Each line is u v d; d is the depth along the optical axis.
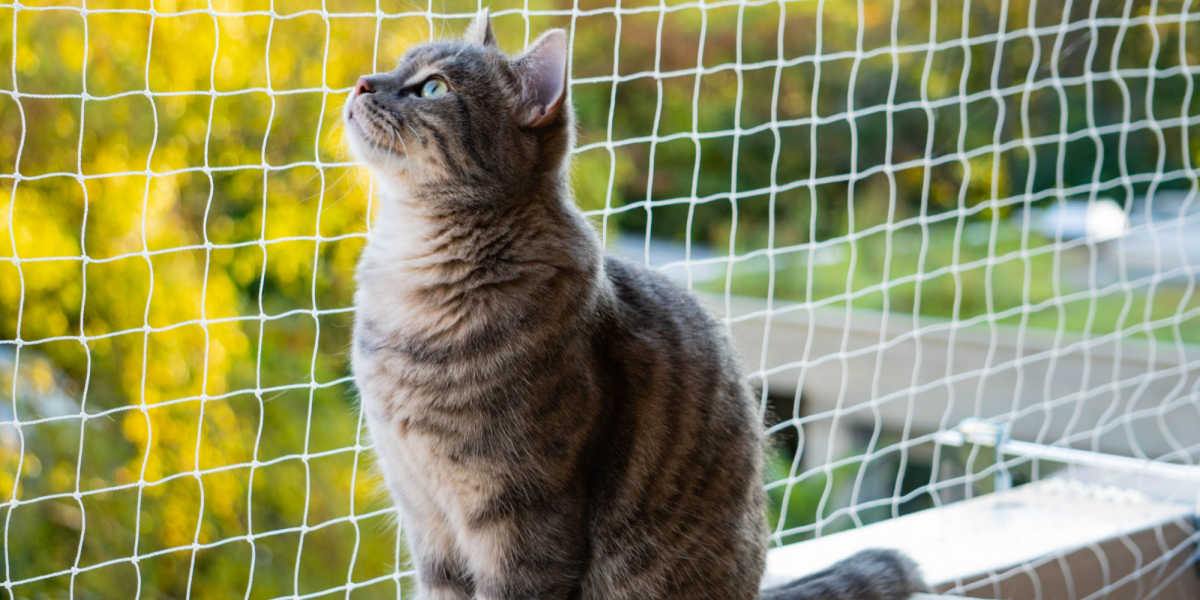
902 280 1.83
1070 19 2.65
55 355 1.96
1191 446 2.22
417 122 1.41
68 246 1.91
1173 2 2.74
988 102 2.87
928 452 2.12
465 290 1.40
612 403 1.40
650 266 1.52
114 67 1.88
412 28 1.86
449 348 1.39
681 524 1.43
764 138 3.15
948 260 2.93
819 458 2.43
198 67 1.88
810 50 3.17
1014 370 2.42
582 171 2.21
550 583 1.39
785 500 1.68
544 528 1.38
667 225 3.09
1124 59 2.83
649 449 1.41
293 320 2.00
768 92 3.15
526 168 1.42
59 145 1.89
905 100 3.10
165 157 1.90
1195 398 2.15
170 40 1.88
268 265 1.97
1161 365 2.41
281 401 1.99
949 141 2.94
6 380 1.94
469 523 1.40
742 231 3.16
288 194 1.91
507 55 1.47
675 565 1.43
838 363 2.44
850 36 3.15
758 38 3.13
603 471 1.40
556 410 1.38
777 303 2.58
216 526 1.95
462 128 1.41
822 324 2.45
